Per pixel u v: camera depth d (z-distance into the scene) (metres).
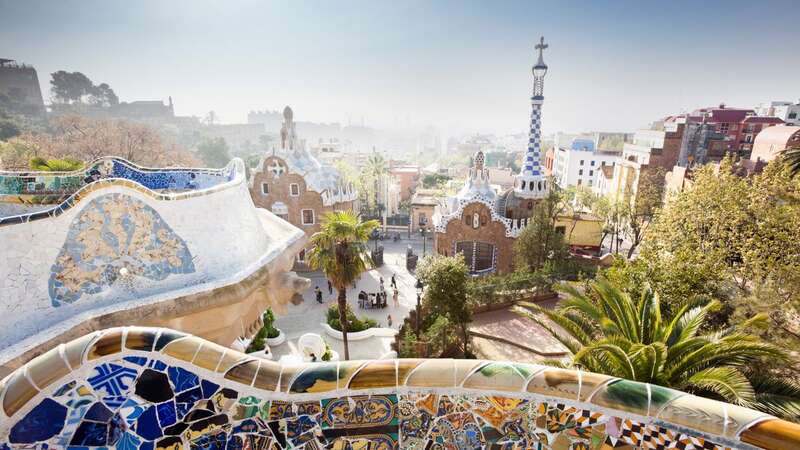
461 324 20.83
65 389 2.75
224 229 8.70
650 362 9.79
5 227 6.01
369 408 3.01
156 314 6.94
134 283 7.27
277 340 23.80
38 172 11.45
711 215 19.16
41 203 11.46
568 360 12.10
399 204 75.94
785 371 11.23
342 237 18.62
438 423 3.00
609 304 12.44
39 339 5.80
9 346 5.77
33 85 149.62
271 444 3.00
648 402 2.72
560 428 2.88
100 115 171.25
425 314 25.12
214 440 2.95
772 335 12.20
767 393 9.64
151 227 7.55
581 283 24.62
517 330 23.25
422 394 3.00
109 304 6.91
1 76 141.88
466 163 161.38
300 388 2.95
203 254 8.20
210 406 2.93
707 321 14.02
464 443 3.00
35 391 2.69
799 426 2.42
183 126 198.62
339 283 19.25
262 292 9.18
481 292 25.17
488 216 33.56
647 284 13.45
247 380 2.93
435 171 106.06
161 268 7.61
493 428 2.97
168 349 2.88
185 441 2.91
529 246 29.23
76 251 6.71
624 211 37.28
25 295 6.12
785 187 17.73
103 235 7.01
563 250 28.56
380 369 3.02
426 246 50.47
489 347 21.84
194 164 67.00
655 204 37.19
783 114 73.88
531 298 26.88
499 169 92.12
